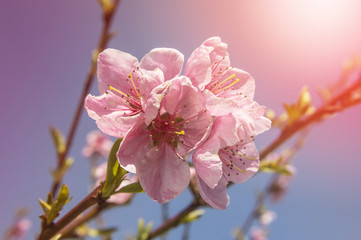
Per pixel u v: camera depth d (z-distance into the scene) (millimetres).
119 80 236
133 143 228
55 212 223
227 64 243
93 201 224
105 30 330
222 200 239
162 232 280
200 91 229
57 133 323
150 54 234
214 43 241
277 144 308
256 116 232
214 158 225
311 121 309
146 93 226
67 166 319
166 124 233
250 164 249
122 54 236
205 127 231
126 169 222
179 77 226
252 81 245
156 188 227
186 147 233
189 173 230
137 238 285
